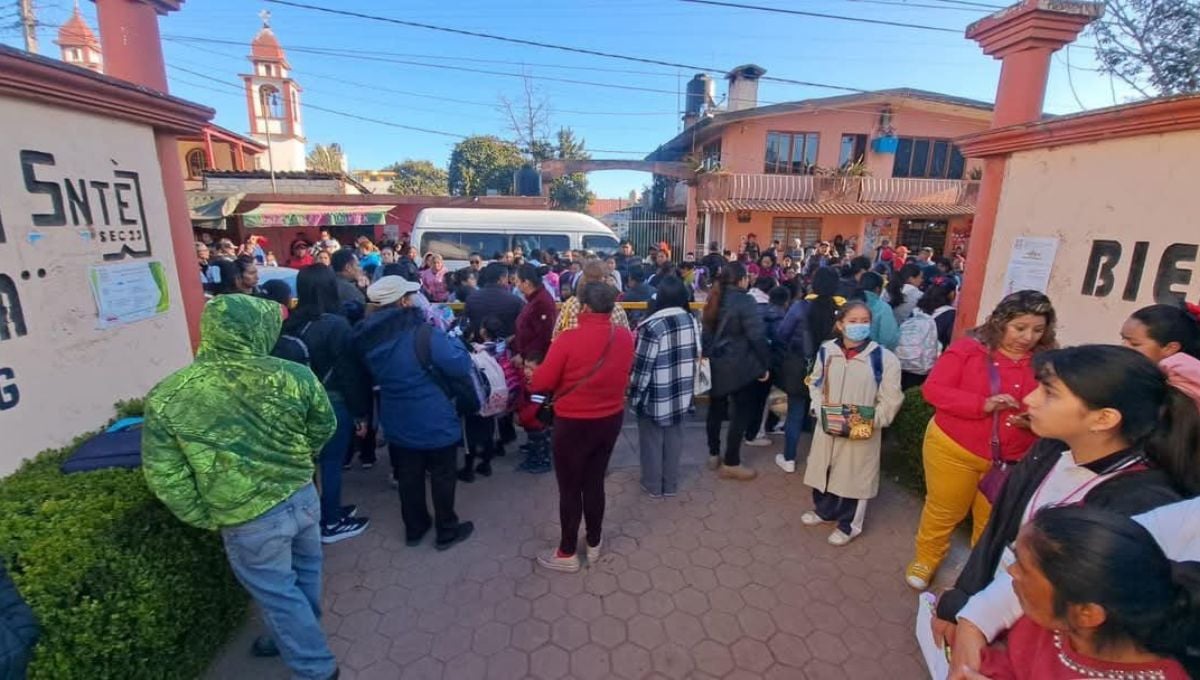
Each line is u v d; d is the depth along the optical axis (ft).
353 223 50.44
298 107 83.30
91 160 8.87
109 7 10.23
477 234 32.04
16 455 7.47
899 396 10.05
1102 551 3.16
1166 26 25.02
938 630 5.77
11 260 7.43
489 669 7.78
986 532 5.62
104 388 9.05
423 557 10.33
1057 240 10.89
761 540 10.97
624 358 9.36
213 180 55.52
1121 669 3.47
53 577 5.62
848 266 28.71
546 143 94.94
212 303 6.22
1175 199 8.81
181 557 6.91
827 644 8.28
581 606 9.05
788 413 13.75
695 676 7.68
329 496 10.64
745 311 12.48
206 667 7.68
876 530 11.36
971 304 13.15
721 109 67.41
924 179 56.75
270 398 6.36
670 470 12.55
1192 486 4.39
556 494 12.75
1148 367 4.43
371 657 7.97
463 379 9.96
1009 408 7.90
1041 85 12.00
